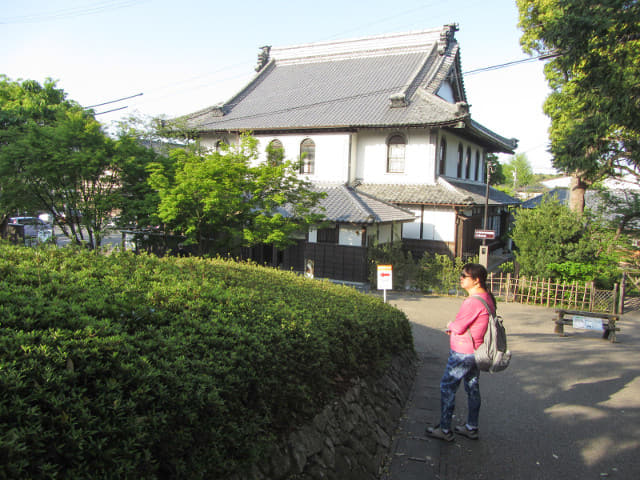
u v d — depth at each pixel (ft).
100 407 7.43
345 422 14.96
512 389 23.35
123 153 49.19
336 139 77.77
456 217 71.26
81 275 15.06
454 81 91.25
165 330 11.53
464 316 16.29
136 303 12.64
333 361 16.22
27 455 6.30
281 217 50.37
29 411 6.66
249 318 14.12
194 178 44.21
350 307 22.74
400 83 84.89
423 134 74.54
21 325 9.58
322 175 79.36
